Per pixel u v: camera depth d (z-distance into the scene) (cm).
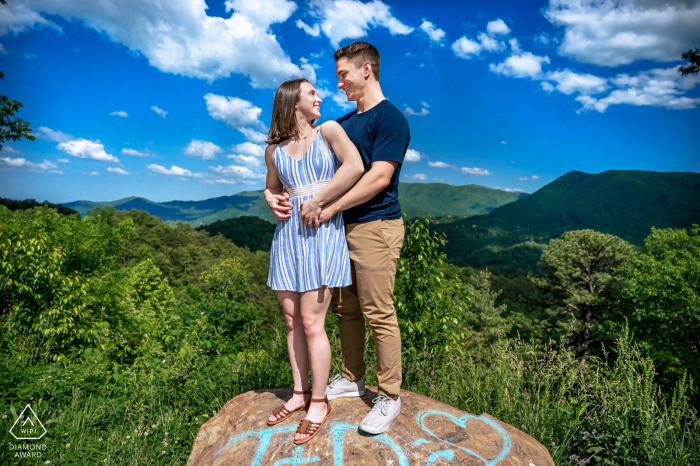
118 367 439
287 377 400
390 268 198
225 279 1059
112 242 2214
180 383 384
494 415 326
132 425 323
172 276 7506
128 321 927
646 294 2080
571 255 3148
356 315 228
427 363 410
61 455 279
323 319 195
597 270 3300
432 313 425
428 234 430
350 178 180
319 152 190
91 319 687
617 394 306
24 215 1634
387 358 196
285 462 178
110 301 1029
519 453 189
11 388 363
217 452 197
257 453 186
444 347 418
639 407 279
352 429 191
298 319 204
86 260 1675
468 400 351
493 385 362
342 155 185
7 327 525
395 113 202
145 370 425
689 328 1931
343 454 177
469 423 208
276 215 198
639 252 2800
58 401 363
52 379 390
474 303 2655
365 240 197
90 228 1838
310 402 200
